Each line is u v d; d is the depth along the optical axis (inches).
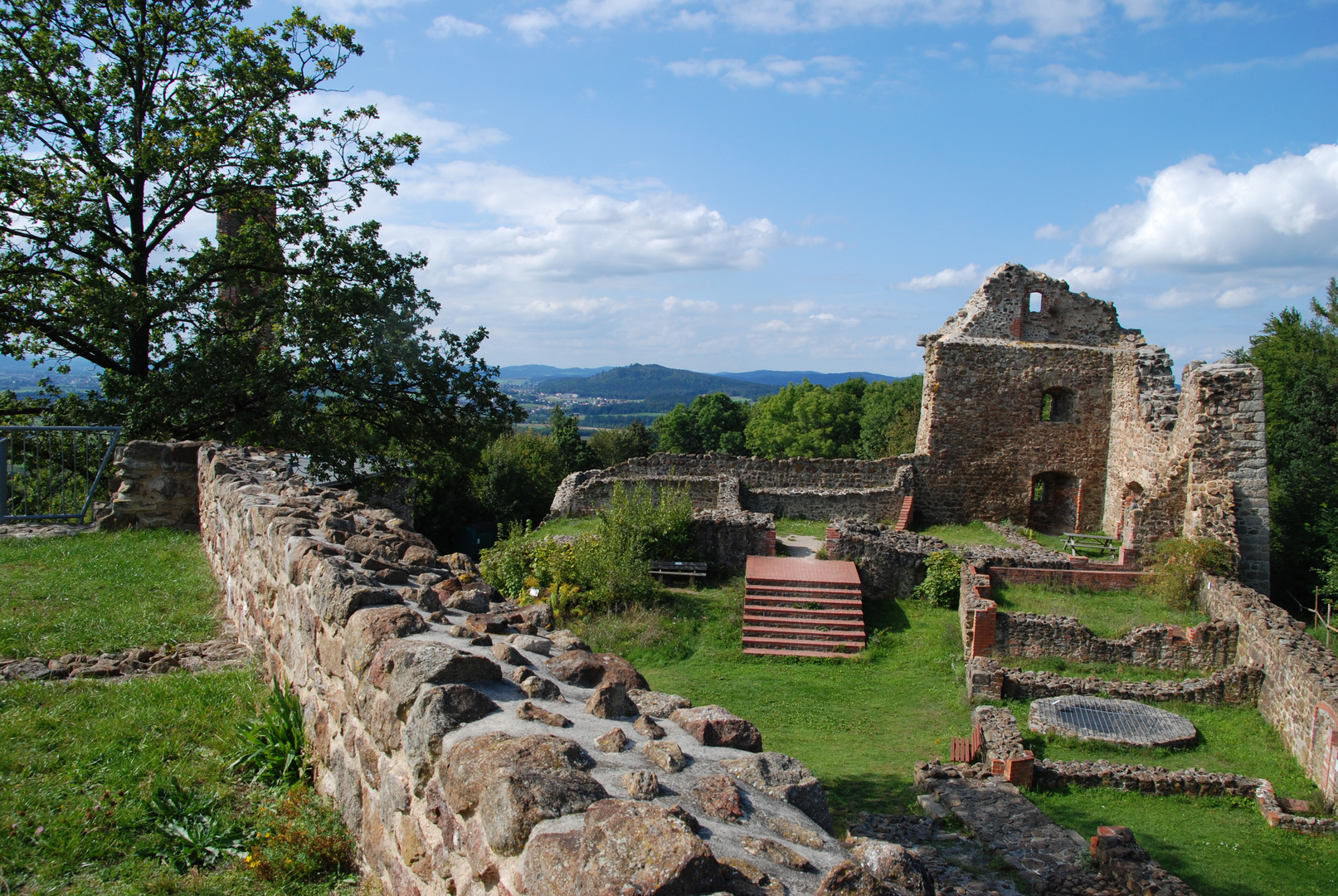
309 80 732.7
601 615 624.1
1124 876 298.0
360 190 770.2
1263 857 348.5
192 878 160.6
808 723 486.3
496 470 1596.9
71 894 152.3
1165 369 846.5
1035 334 959.0
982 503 940.0
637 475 964.6
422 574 227.1
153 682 243.4
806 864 98.1
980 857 324.2
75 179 676.7
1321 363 1161.4
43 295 703.7
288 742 203.9
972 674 503.8
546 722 133.6
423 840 130.3
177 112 705.0
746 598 638.5
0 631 283.1
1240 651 528.1
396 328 782.5
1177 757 440.8
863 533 699.4
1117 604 618.5
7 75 642.8
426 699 134.6
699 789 114.4
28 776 188.4
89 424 622.8
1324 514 759.1
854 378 2837.1
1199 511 654.5
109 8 677.9
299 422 690.8
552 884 90.1
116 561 374.0
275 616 242.7
